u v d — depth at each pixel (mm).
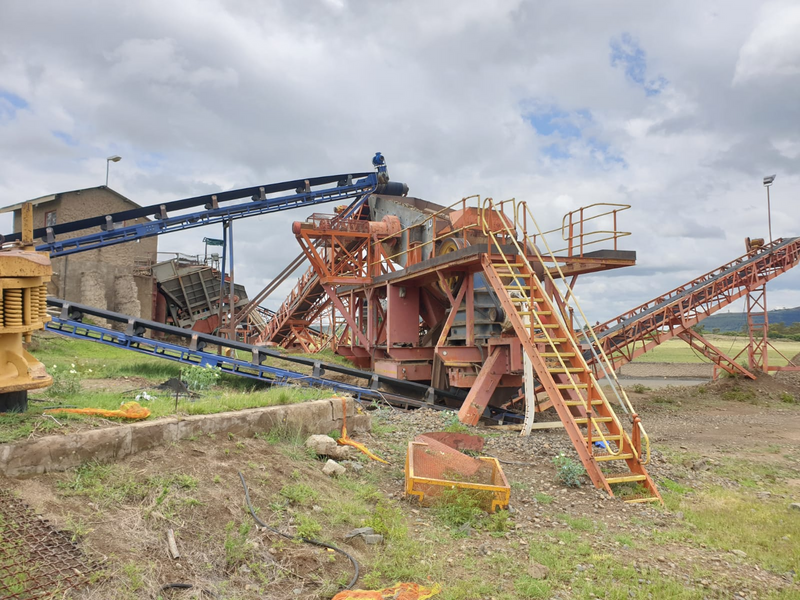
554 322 12227
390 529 6250
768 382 27422
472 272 15742
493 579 5539
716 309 26766
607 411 10148
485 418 16266
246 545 5188
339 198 31109
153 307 33875
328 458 8664
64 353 20250
